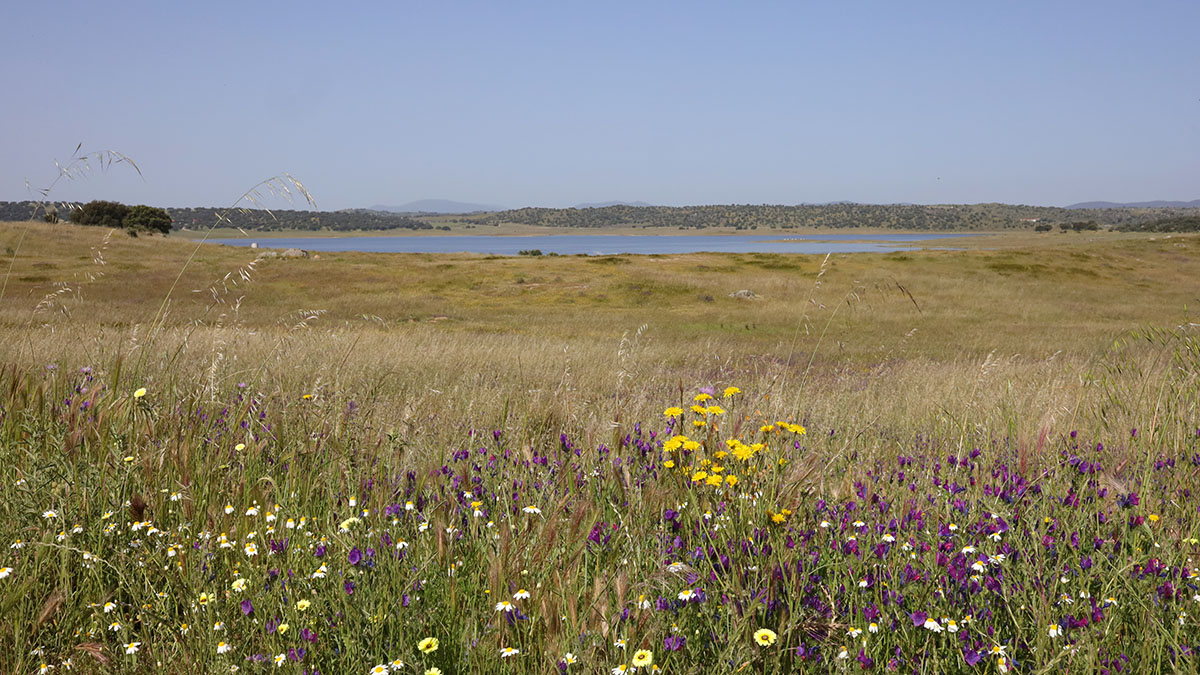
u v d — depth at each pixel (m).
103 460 3.41
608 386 9.62
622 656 2.07
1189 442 4.25
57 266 45.00
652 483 3.16
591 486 3.38
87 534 2.92
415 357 12.84
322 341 10.50
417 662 2.21
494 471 3.78
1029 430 4.60
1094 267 60.34
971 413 5.72
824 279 52.06
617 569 2.53
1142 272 59.56
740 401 4.62
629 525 2.81
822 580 2.54
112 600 2.67
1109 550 2.72
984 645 2.19
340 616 2.40
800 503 2.95
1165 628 2.22
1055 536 2.88
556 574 2.36
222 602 2.55
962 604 2.37
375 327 25.78
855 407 7.43
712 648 2.21
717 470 3.05
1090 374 6.31
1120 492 3.16
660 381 11.12
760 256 64.62
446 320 36.81
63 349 7.35
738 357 16.84
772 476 3.03
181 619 2.54
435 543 2.78
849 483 3.49
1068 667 2.06
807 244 189.75
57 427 3.82
